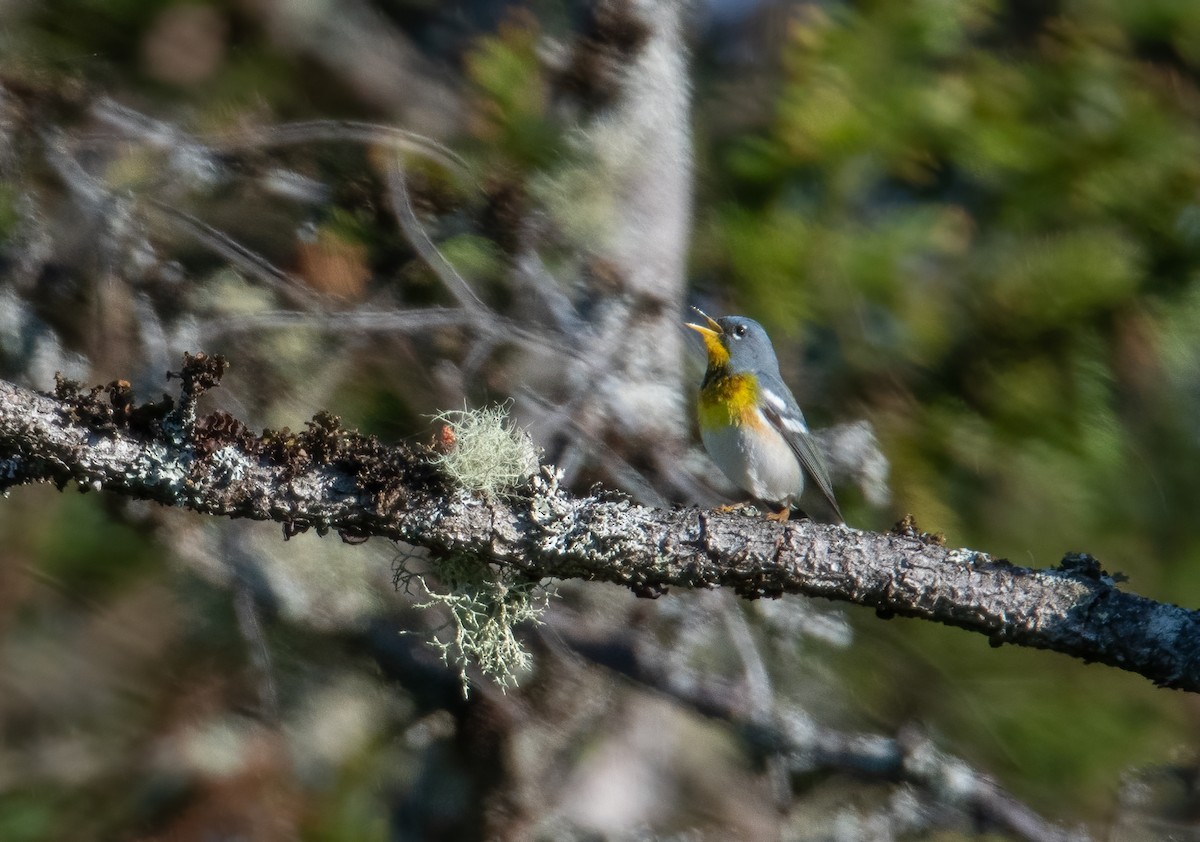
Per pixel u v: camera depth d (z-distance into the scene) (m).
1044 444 10.20
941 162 10.78
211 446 6.23
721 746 11.34
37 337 10.33
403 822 10.57
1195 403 10.41
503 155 10.70
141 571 10.72
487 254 10.70
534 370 10.57
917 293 10.30
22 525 10.47
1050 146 10.23
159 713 10.36
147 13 11.17
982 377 10.39
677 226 10.87
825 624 10.97
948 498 10.41
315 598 10.84
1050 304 10.09
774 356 10.88
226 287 10.85
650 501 10.09
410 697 10.95
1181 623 6.38
